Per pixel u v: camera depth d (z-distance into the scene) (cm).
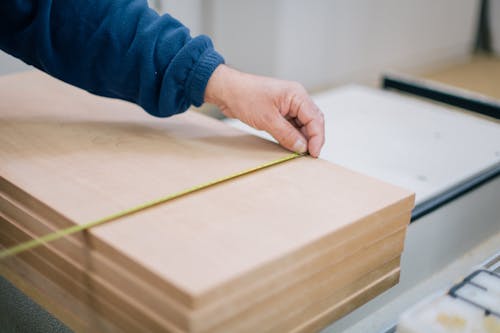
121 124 77
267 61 167
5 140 70
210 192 59
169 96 70
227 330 46
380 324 69
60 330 65
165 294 45
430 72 213
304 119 70
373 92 133
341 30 190
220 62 71
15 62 112
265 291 48
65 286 57
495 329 52
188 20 138
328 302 56
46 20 68
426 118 119
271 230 52
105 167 64
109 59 69
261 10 157
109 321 52
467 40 235
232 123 112
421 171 95
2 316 68
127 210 55
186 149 70
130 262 48
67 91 88
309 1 172
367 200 59
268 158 68
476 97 130
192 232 52
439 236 82
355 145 105
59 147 69
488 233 93
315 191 60
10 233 62
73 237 54
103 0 69
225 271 46
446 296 56
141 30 69
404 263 78
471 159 100
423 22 221
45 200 56
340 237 54
